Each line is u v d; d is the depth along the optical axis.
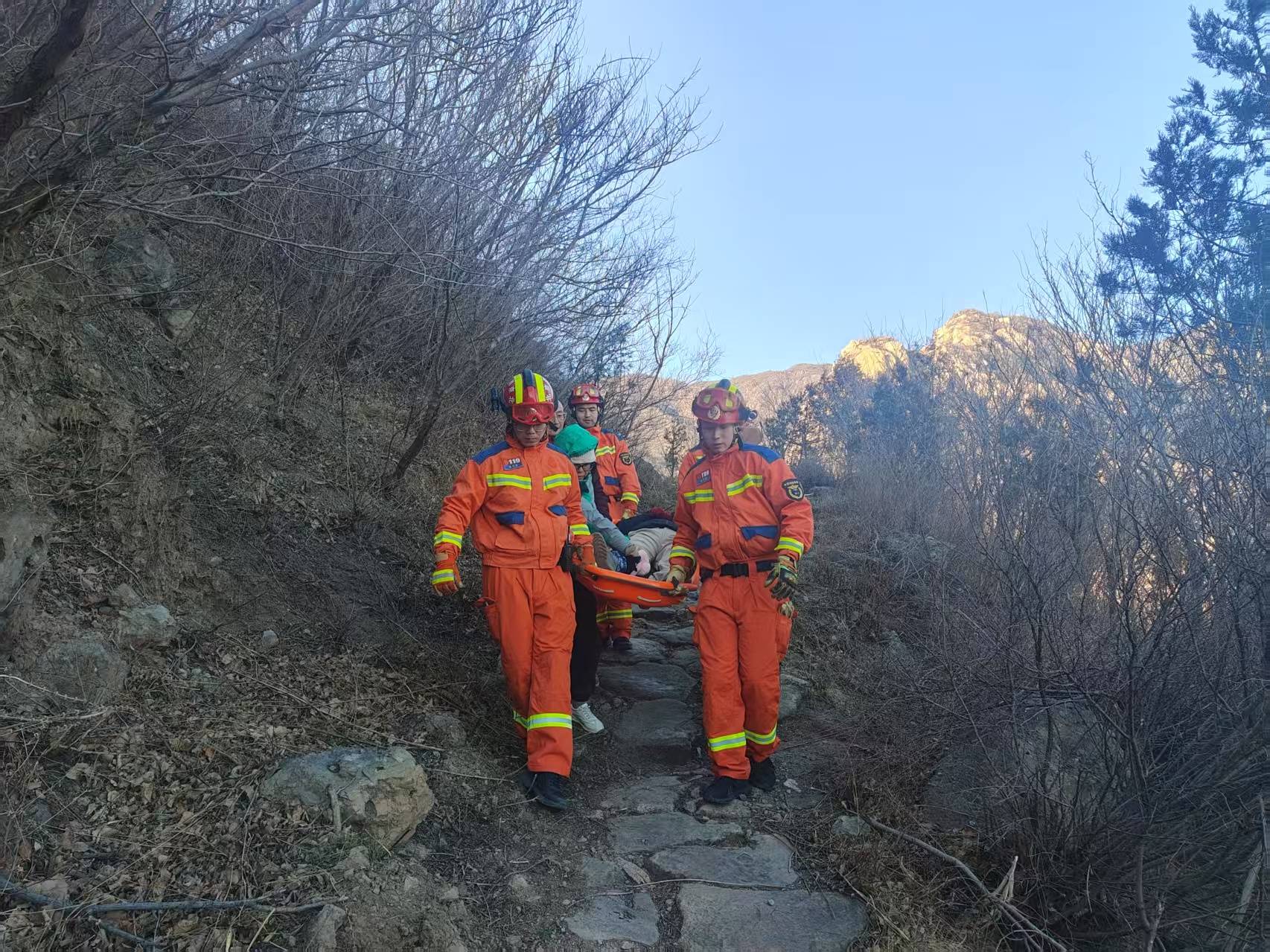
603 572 4.50
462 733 4.25
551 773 3.97
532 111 6.95
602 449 6.41
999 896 3.46
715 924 3.37
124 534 4.09
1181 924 3.29
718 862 3.76
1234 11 12.95
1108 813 3.54
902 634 6.40
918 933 3.41
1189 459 3.81
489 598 4.16
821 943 3.31
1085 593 3.95
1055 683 3.95
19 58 3.54
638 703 5.37
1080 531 4.27
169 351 5.39
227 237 5.89
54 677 3.23
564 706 4.08
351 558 5.45
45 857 2.68
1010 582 4.06
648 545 5.62
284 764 3.37
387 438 6.98
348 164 5.11
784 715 5.21
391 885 3.02
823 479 14.29
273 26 3.52
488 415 8.06
